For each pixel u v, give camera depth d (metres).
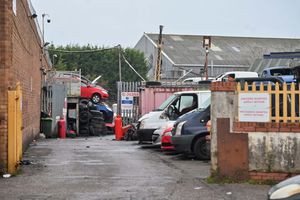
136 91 31.36
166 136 17.36
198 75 55.47
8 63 12.38
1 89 12.27
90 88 34.97
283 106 10.88
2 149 12.23
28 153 17.55
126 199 9.46
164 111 20.33
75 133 31.72
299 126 10.78
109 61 57.69
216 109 11.13
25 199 9.48
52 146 20.89
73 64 57.09
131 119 30.31
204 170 13.22
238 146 11.05
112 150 19.02
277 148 10.88
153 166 14.04
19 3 15.57
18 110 12.82
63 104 31.05
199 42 67.62
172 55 61.38
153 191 10.19
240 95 11.05
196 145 15.60
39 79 27.58
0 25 12.32
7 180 11.50
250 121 10.99
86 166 13.92
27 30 19.03
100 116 33.22
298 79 15.08
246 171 11.02
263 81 12.60
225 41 70.19
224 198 9.51
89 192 10.11
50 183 11.10
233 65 61.53
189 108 19.58
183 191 10.18
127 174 12.45
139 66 58.81
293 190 6.63
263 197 9.55
